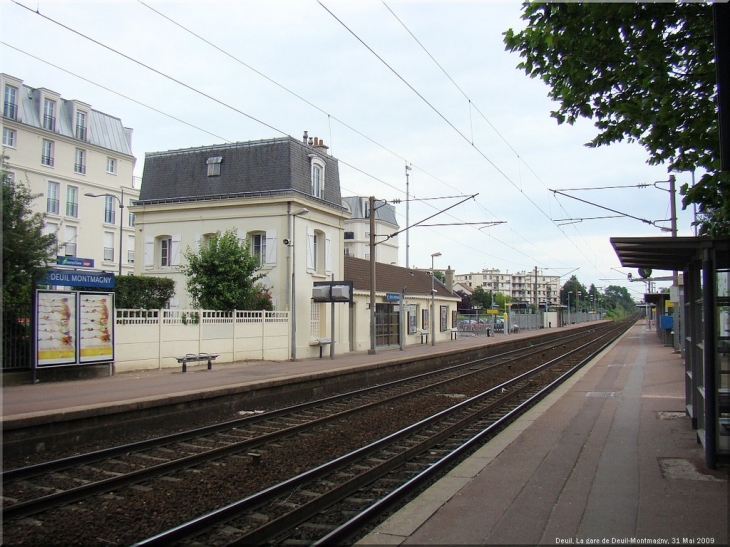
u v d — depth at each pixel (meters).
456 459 9.43
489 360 31.48
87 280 17.28
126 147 56.66
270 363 24.03
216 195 29.39
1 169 16.80
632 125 9.34
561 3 8.44
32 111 48.09
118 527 6.61
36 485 8.33
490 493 6.80
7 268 15.82
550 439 9.75
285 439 11.44
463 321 67.00
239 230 28.83
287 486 7.73
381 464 8.75
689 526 5.70
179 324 20.83
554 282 199.00
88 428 11.21
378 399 17.28
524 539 5.41
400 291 39.38
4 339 15.65
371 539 5.44
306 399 17.97
